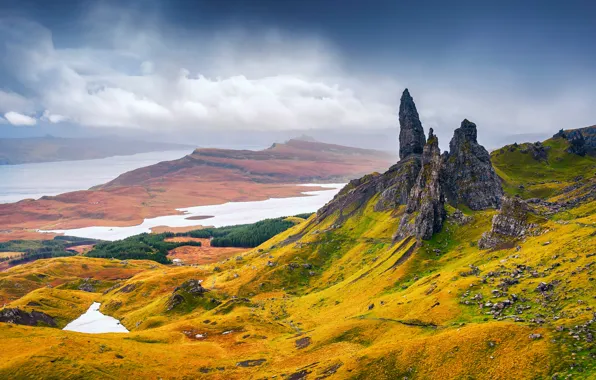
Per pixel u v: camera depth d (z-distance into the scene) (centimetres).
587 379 7231
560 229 14600
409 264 18712
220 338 16500
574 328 8538
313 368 11369
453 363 9181
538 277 11450
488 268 13688
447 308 11831
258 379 11806
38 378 11681
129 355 13888
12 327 15938
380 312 14125
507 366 8388
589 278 10056
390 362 10150
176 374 12838
